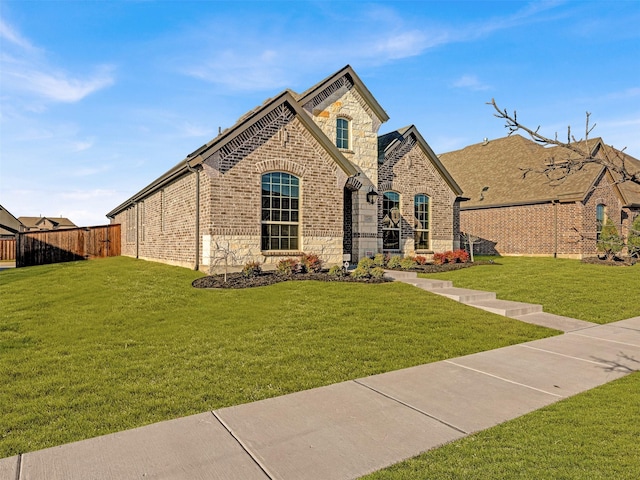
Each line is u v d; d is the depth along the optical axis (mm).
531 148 29000
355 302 10391
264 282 12320
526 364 6805
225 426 4398
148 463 3658
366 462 3695
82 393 5211
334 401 5129
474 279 15531
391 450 3914
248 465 3641
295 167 15070
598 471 3518
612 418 4652
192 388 5434
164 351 6891
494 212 26766
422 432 4305
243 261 13977
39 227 83125
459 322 9297
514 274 16406
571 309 11320
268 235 14727
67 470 3535
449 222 22453
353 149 18656
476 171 30500
